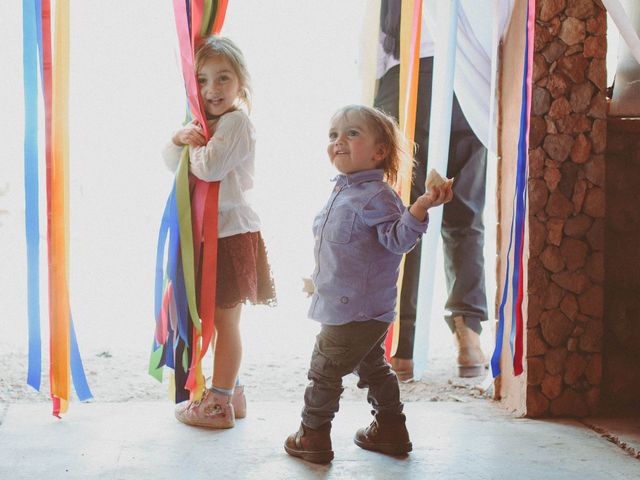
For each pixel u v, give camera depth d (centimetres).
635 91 246
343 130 208
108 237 689
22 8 219
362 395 275
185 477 189
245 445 214
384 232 198
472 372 298
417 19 250
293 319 419
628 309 258
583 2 242
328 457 203
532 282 244
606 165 257
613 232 259
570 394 247
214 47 231
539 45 241
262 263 245
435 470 198
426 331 280
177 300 228
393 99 290
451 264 302
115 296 472
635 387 256
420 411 252
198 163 225
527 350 245
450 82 256
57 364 229
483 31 273
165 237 233
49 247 226
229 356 230
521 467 201
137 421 232
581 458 209
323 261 207
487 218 277
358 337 203
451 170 298
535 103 242
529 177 243
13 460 197
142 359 319
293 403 258
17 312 418
